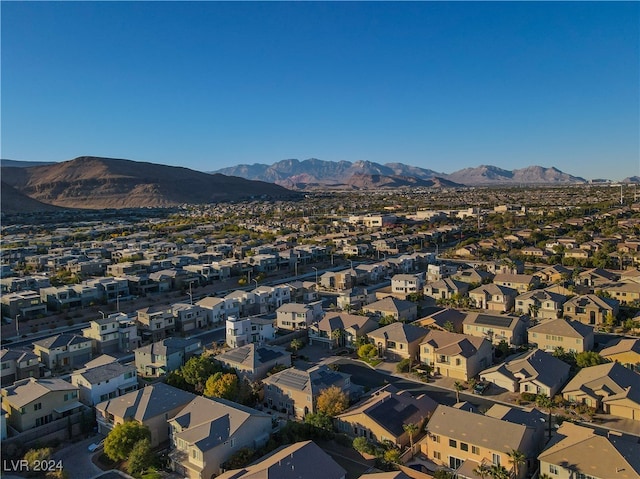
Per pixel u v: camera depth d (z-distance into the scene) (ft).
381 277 506.07
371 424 194.08
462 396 233.76
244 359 254.68
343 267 570.46
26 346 319.68
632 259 485.56
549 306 342.23
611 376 219.20
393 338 283.79
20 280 445.37
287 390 225.15
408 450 185.78
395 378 258.16
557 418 203.51
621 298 364.79
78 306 402.93
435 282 416.46
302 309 339.16
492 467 163.12
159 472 179.93
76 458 191.01
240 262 534.37
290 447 174.70
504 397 231.09
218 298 375.45
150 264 531.09
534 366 236.84
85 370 238.07
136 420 196.13
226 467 176.04
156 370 270.46
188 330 345.72
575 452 161.17
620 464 153.07
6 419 207.41
